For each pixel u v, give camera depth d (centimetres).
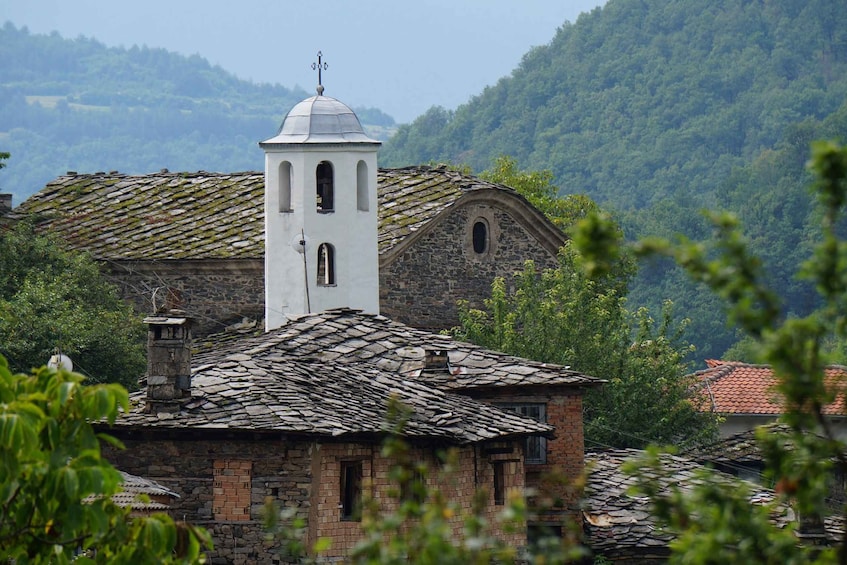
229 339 9375
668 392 9356
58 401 3077
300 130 9294
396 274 9794
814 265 2530
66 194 10656
